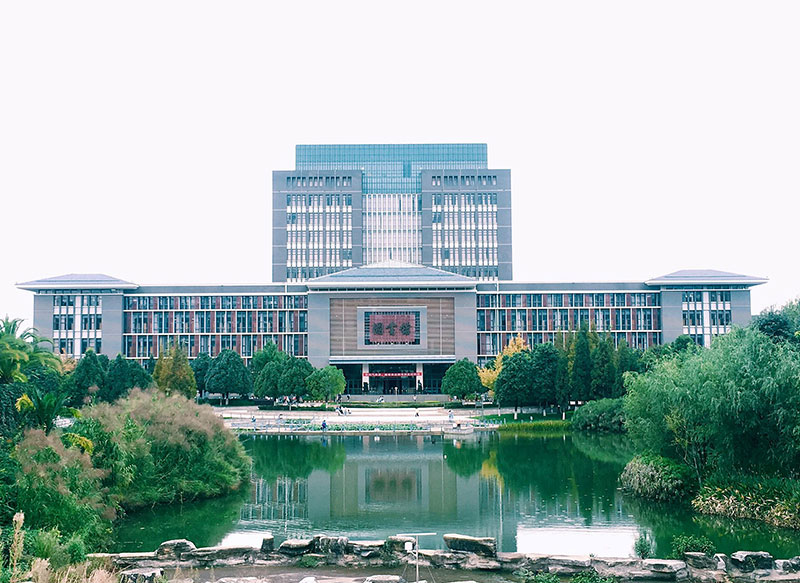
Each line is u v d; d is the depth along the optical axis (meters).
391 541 32.19
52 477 33.94
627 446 70.88
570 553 34.53
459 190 173.88
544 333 136.88
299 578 29.91
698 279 134.00
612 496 47.16
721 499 41.00
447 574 30.39
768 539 36.03
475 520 41.28
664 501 44.47
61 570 26.83
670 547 34.84
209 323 138.12
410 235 178.38
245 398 122.75
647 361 72.06
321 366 133.88
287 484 52.84
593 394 93.94
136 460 44.62
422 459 64.25
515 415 95.06
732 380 41.41
